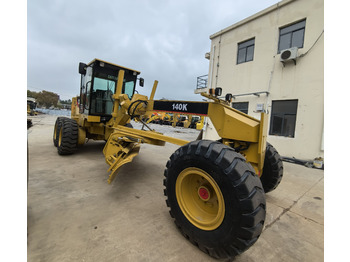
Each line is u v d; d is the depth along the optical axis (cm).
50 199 236
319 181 386
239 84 815
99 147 580
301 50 623
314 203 274
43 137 720
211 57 946
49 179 302
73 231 176
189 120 2119
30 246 154
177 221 178
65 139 427
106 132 441
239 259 156
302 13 625
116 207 226
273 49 699
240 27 811
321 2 584
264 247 173
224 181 141
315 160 536
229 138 196
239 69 816
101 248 156
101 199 245
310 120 603
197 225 162
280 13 680
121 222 195
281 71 672
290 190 326
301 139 621
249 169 143
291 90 646
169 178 185
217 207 161
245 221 130
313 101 598
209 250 151
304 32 624
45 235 168
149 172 373
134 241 167
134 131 288
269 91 707
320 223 220
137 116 321
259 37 741
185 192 178
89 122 452
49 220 192
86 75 459
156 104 276
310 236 194
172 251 158
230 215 138
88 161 416
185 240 174
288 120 664
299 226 212
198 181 176
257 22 748
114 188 282
